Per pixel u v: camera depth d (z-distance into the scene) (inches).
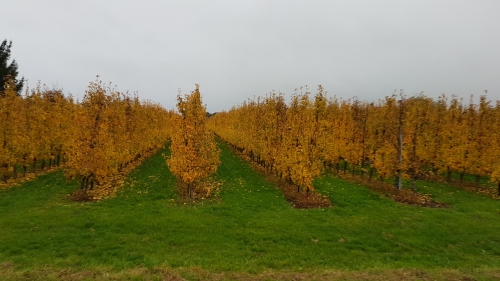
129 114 928.9
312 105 721.6
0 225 408.5
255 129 953.5
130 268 299.0
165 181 742.5
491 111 788.0
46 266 298.8
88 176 573.0
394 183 775.7
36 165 898.1
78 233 390.0
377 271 302.8
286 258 334.3
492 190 724.7
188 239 382.0
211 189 669.3
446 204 593.9
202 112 608.4
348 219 483.8
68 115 918.4
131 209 507.2
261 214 500.4
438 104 944.3
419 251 368.8
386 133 729.6
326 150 774.5
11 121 681.0
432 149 843.4
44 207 502.0
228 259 326.3
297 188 668.1
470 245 389.1
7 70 1234.6
